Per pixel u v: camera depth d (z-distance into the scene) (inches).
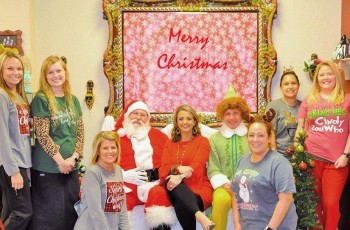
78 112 158.1
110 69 196.7
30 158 147.9
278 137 179.6
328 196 158.4
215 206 155.0
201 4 197.0
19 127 141.5
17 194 140.9
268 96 197.5
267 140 133.6
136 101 184.1
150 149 175.8
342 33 199.2
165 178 162.7
